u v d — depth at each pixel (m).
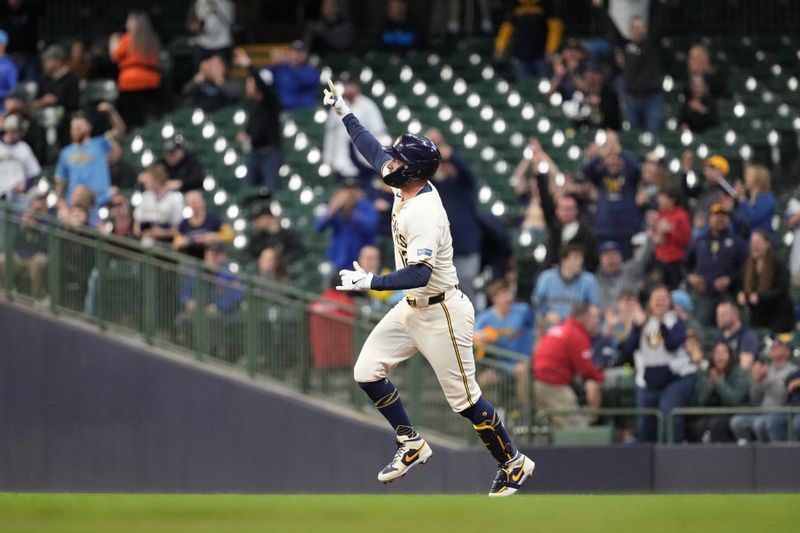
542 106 72.94
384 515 25.19
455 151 69.88
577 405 50.88
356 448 52.03
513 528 23.30
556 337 50.09
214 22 76.81
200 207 57.94
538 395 50.34
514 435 50.12
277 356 53.69
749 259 53.53
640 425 50.00
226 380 53.44
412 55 79.94
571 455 49.09
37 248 56.66
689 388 49.47
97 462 55.00
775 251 53.66
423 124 72.50
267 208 59.88
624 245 57.09
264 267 55.53
